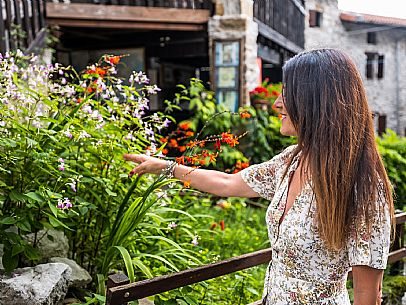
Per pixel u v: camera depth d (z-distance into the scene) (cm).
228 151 614
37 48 573
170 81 1089
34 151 217
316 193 139
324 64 141
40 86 254
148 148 254
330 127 137
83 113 252
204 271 191
